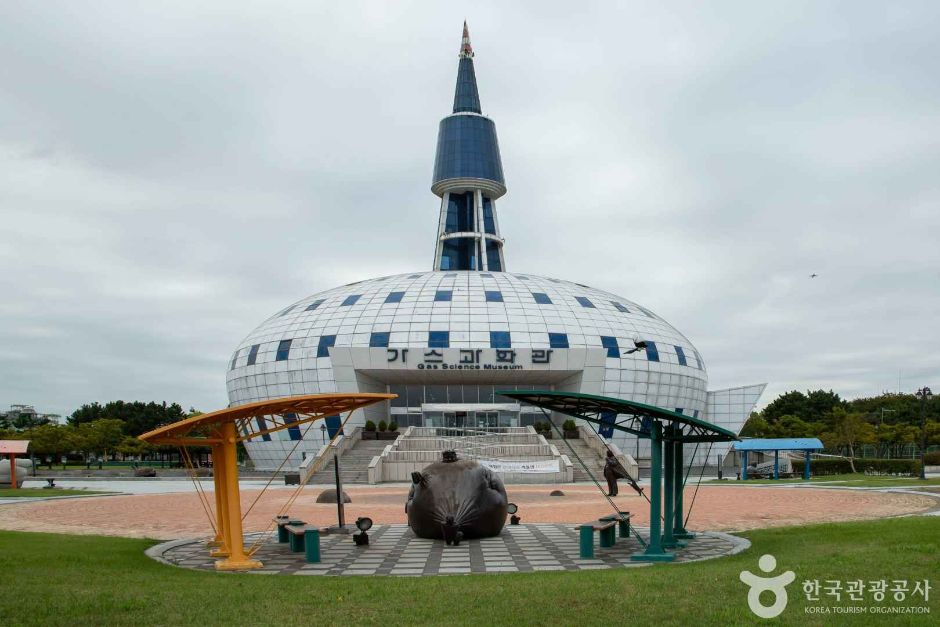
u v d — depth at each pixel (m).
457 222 110.25
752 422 114.75
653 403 77.50
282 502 35.50
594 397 16.48
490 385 78.69
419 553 18.75
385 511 30.33
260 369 78.19
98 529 25.19
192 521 27.80
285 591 12.77
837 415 98.75
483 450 55.03
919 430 94.69
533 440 60.09
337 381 71.44
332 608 11.30
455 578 14.32
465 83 113.75
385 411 78.44
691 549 18.77
